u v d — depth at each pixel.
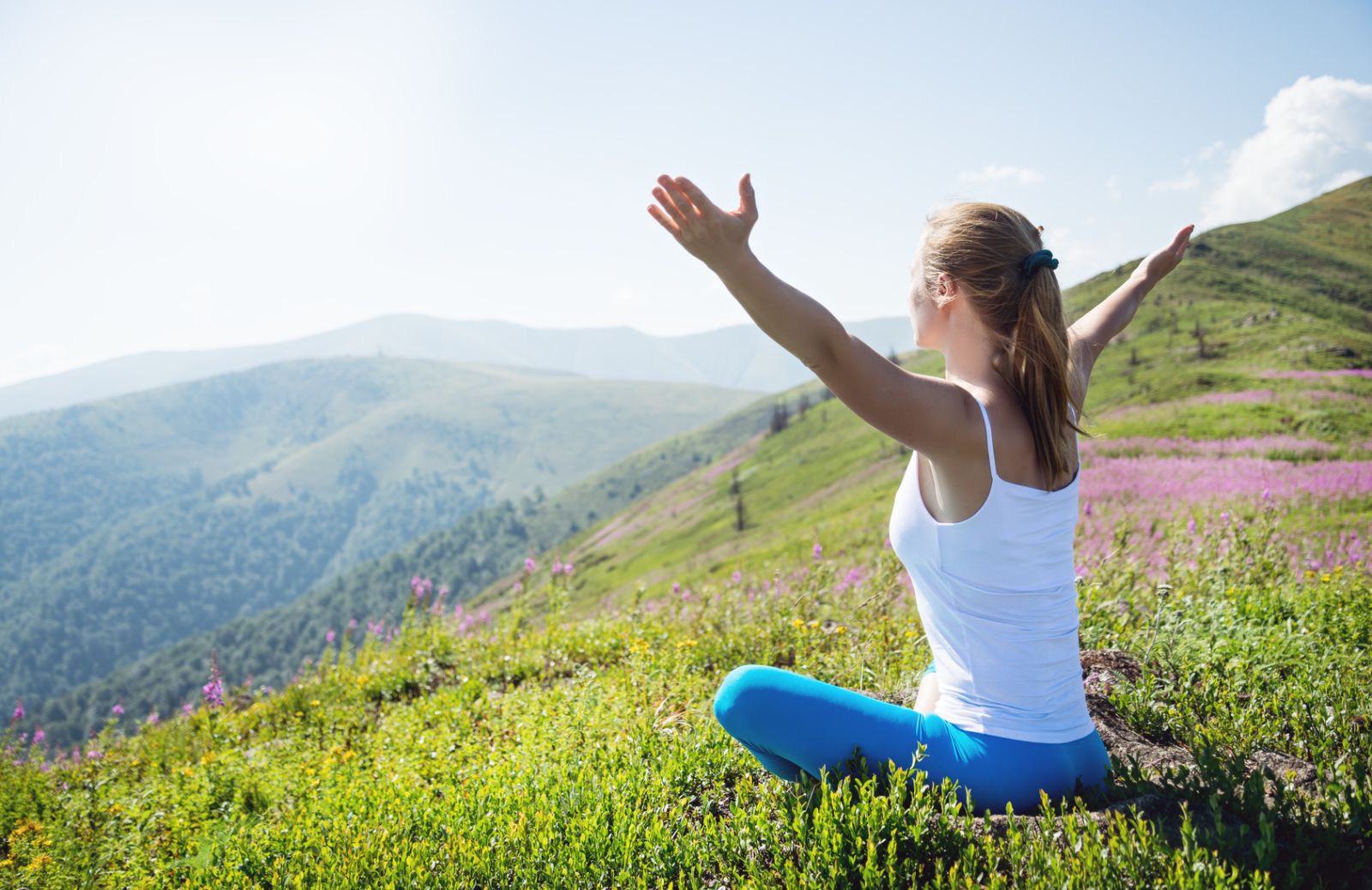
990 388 2.25
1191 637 4.62
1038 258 2.24
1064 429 2.29
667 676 5.82
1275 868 2.20
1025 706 2.36
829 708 2.49
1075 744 2.45
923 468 2.33
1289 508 20.02
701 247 1.95
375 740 6.07
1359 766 2.41
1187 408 49.75
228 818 5.04
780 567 8.87
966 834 2.35
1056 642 2.34
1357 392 47.97
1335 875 2.21
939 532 2.28
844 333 2.01
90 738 8.09
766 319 1.97
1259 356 69.19
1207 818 2.42
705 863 2.79
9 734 7.52
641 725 4.23
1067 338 2.28
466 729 5.70
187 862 4.29
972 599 2.28
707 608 7.78
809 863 2.42
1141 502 24.64
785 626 6.61
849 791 2.44
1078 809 2.34
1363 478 23.28
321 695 7.87
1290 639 4.46
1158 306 98.44
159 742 7.71
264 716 7.84
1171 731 3.53
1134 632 5.00
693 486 166.50
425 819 3.54
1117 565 6.40
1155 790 2.51
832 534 39.62
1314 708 3.41
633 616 8.00
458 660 7.99
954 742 2.43
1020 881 2.25
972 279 2.29
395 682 7.73
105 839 5.29
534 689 6.42
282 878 3.27
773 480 137.00
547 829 3.08
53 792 6.58
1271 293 97.75
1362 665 4.20
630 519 165.00
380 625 9.00
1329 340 70.69
